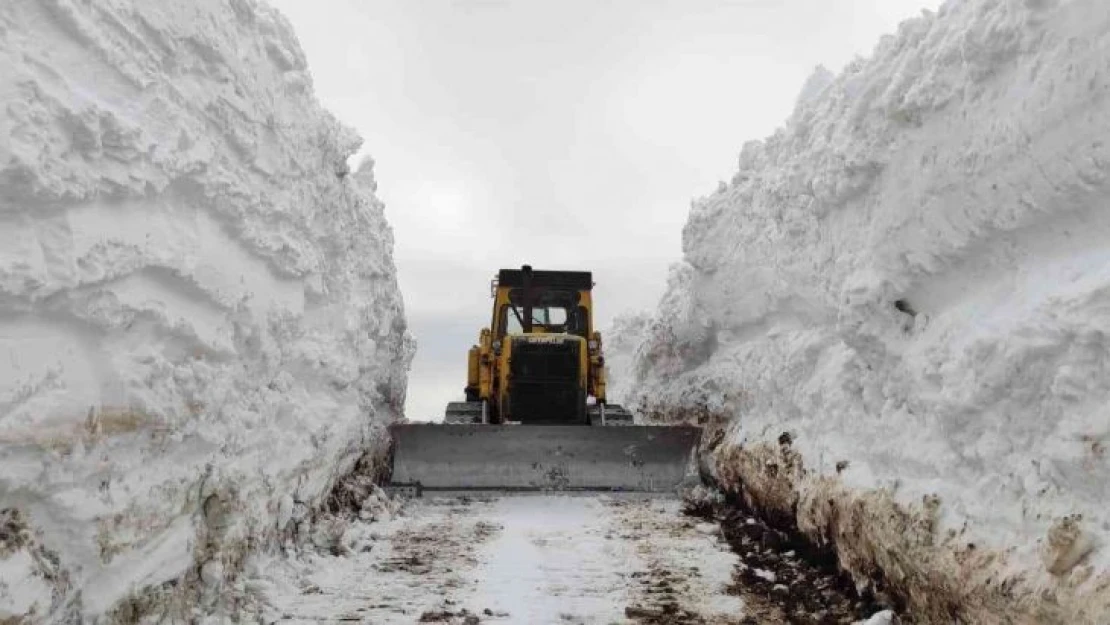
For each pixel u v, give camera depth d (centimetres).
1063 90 326
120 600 331
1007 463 357
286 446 560
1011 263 387
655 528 754
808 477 606
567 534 726
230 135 463
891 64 490
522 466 953
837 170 556
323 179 665
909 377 450
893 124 471
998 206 377
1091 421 297
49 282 284
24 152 267
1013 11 357
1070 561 293
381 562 612
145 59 372
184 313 398
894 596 447
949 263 428
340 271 718
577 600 519
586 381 1094
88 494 310
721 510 834
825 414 609
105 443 321
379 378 963
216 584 430
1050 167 336
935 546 392
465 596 523
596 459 960
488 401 1118
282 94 579
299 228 598
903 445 458
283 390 564
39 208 285
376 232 905
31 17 298
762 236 890
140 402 341
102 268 315
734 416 931
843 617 481
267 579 509
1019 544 334
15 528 275
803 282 727
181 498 391
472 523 775
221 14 470
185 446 398
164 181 369
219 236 449
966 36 383
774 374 740
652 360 1380
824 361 651
